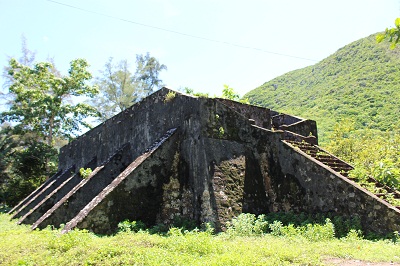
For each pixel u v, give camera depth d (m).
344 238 7.11
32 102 25.97
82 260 5.63
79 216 8.23
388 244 6.57
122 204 8.77
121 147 13.12
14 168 25.06
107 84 36.53
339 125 18.38
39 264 5.70
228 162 9.46
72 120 27.56
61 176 18.25
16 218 15.64
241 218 8.49
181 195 9.68
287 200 9.57
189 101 10.11
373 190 8.62
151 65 38.66
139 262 5.32
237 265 4.90
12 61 26.92
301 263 5.18
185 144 10.00
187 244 6.11
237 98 16.03
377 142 16.22
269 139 10.34
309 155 10.18
